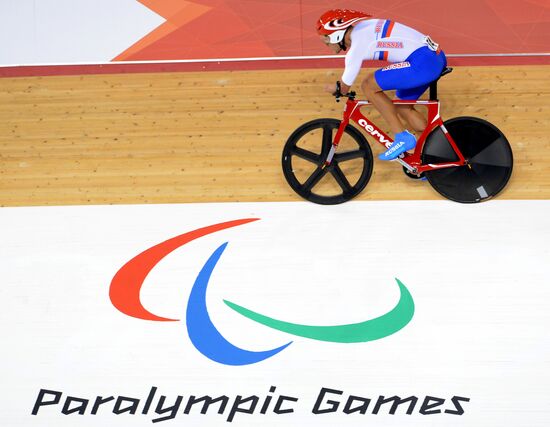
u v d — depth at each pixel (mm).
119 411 12969
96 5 19297
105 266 14750
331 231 15008
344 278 14227
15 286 14562
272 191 15883
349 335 13484
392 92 17141
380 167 16141
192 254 14805
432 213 15195
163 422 12852
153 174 16344
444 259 14406
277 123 17062
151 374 13266
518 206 15211
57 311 14148
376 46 13914
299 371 13156
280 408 12836
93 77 18578
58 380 13305
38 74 18719
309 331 13570
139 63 18828
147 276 14516
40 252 15094
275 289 14148
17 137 17234
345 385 12969
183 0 19391
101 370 13367
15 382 13320
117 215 15625
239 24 19094
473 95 17156
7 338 13844
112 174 16406
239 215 15445
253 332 13617
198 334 13664
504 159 14719
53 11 19281
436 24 18594
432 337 13391
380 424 12617
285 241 14891
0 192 16234
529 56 18062
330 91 14445
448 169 14945
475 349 13219
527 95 17125
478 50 18219
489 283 14016
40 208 15891
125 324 13891
